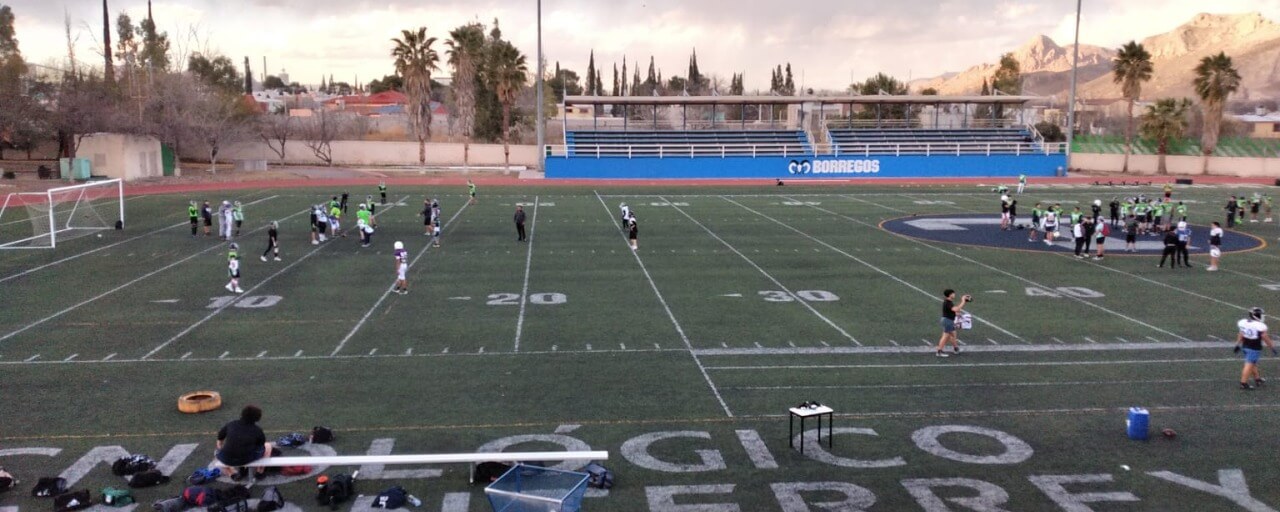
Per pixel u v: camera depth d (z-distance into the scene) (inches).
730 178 2632.9
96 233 1323.8
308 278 959.6
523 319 761.6
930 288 917.2
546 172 2600.9
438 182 2440.9
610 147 2711.6
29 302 828.0
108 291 882.8
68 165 2262.6
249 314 780.0
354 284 925.8
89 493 396.5
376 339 691.4
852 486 416.2
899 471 433.7
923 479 424.5
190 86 2709.2
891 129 2903.5
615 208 1734.7
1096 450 462.3
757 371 605.3
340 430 487.2
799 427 494.3
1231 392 562.9
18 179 2235.5
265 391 557.0
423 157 2864.2
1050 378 592.7
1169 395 556.7
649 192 2140.7
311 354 646.5
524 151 3289.9
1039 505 396.5
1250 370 569.9
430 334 708.0
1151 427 497.0
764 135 2839.6
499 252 1158.3
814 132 2923.2
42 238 1259.8
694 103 2778.1
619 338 695.7
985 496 405.7
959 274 1003.9
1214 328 741.3
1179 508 394.0
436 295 868.6
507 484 381.4
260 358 635.5
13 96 2373.3
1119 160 2923.2
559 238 1295.5
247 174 2667.3
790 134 2849.4
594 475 413.7
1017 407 531.5
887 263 1081.4
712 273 1003.3
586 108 4938.5
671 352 653.9
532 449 459.5
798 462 444.1
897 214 1641.2
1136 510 391.9
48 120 2342.5
